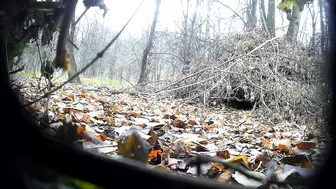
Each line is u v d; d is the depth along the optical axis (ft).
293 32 30.94
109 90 31.60
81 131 6.97
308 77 24.30
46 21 5.41
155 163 7.15
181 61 44.91
